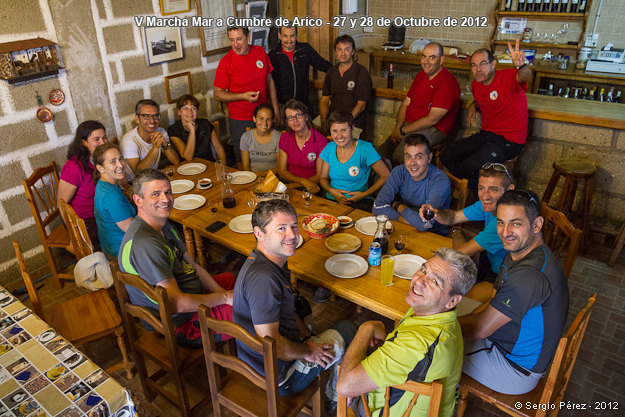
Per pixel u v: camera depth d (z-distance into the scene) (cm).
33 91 316
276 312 176
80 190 311
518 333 180
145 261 204
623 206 369
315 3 511
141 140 361
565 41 559
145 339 226
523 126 360
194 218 282
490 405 235
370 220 273
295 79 455
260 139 373
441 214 270
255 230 182
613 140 354
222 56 469
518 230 178
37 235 340
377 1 655
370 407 177
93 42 347
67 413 146
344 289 212
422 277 158
